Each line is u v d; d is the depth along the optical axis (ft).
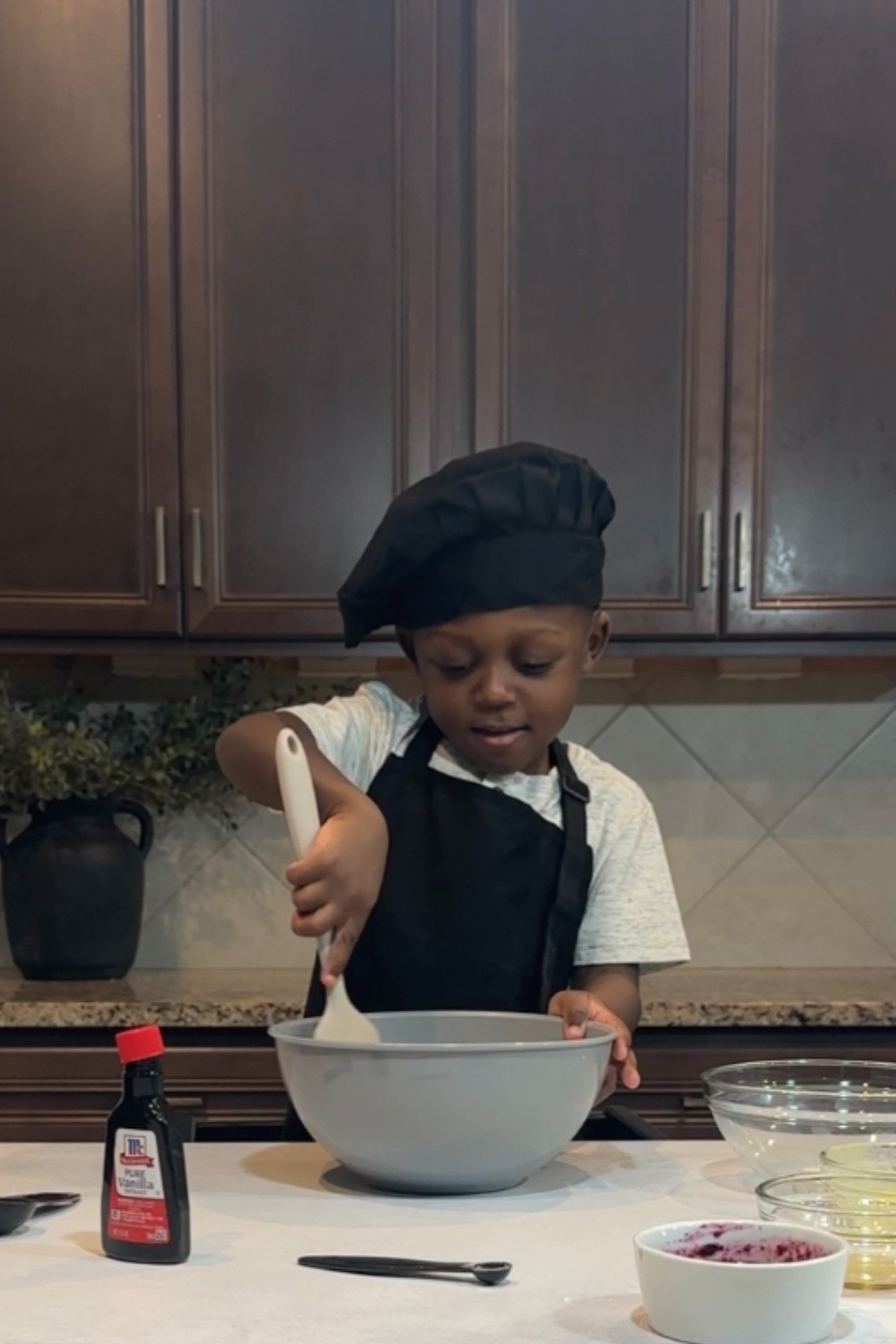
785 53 6.89
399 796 4.32
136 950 7.20
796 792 7.88
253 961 7.73
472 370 6.79
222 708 7.14
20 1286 2.41
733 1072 3.44
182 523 6.75
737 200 6.84
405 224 6.80
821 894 7.87
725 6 6.86
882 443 6.84
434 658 3.99
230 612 6.73
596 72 6.85
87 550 6.75
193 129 6.77
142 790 7.12
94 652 6.78
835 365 6.85
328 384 6.77
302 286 6.77
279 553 6.75
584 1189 3.10
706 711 7.88
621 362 6.81
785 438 6.84
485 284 6.78
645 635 6.79
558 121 6.84
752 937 7.84
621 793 4.51
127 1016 6.18
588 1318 2.26
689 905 7.84
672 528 6.81
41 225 6.78
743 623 6.80
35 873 6.89
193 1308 2.29
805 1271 2.17
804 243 6.86
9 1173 3.22
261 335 6.77
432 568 3.90
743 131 6.85
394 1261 2.50
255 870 7.76
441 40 6.85
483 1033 3.60
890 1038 6.37
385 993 4.16
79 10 6.81
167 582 6.73
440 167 6.83
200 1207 2.92
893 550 6.84
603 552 4.15
